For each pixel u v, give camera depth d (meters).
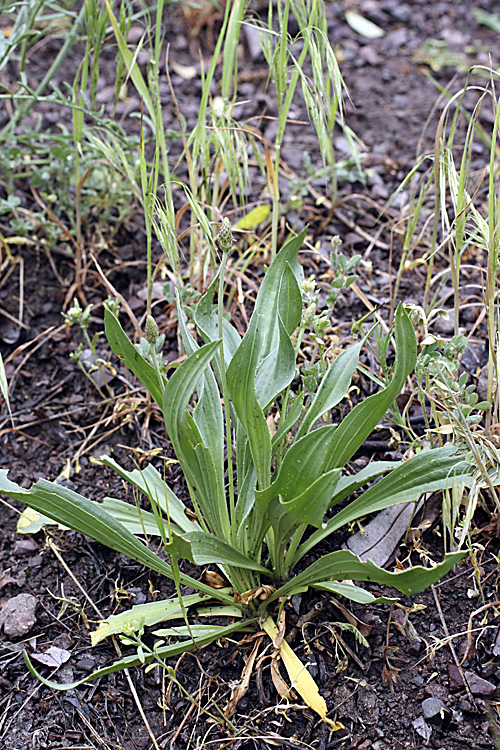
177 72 1.23
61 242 1.04
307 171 1.04
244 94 1.20
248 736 0.77
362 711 0.78
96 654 0.81
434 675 0.79
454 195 0.81
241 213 1.05
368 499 0.80
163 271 0.96
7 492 0.75
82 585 0.84
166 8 1.32
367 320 0.97
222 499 0.78
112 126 0.95
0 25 1.23
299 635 0.80
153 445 0.91
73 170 1.01
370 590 0.82
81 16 1.01
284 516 0.75
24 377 0.96
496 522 0.83
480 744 0.76
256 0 1.30
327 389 0.78
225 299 0.98
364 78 1.25
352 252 1.03
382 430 0.89
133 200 1.06
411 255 1.02
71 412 0.94
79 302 1.00
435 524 0.84
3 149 1.00
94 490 0.89
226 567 0.80
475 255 1.02
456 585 0.82
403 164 1.11
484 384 0.90
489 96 1.18
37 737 0.77
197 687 0.79
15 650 0.81
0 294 1.00
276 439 0.77
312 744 0.77
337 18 1.35
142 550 0.78
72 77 1.21
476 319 0.96
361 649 0.80
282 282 0.78
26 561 0.85
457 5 1.39
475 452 0.77
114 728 0.78
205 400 0.80
